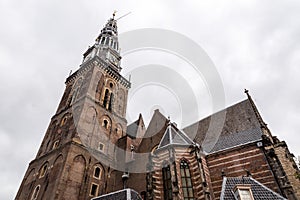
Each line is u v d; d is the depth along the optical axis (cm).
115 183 3130
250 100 3095
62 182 2592
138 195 2350
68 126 3472
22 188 3228
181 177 2211
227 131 2934
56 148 3212
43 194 2662
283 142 2186
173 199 1942
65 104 4222
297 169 2108
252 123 2767
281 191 1906
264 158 2198
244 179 1948
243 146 2402
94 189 2895
